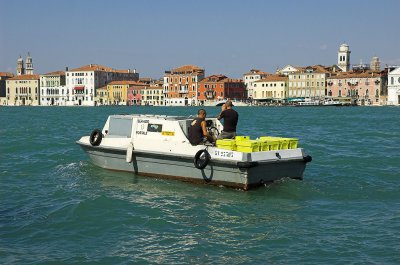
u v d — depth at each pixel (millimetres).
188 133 17453
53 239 11727
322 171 20406
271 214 13812
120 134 19375
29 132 43250
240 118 77062
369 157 24469
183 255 10766
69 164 22109
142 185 17312
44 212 13938
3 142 32438
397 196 15891
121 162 19203
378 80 164500
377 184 17703
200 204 14828
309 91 172750
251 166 15766
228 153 16203
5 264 10250
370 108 140375
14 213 13938
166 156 17594
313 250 10938
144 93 193250
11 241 11594
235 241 11617
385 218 13242
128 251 10977
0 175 19859
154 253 10875
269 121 66688
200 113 17281
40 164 22516
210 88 176500
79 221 13031
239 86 182500
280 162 16469
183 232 12266
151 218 13336
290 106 166500
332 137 37781
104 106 190875
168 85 183375
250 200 15250
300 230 12352
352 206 14617
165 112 117500
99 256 10688
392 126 53438
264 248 11141
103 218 13297
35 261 10406
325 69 177000
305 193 16125
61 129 48156
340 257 10508
